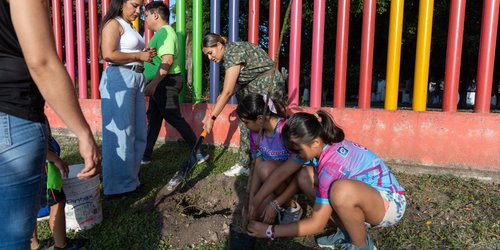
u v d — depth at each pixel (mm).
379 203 2189
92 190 2760
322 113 2334
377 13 13719
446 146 3797
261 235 2318
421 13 3971
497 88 21516
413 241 2510
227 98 3387
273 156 2895
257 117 2719
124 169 3230
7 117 1265
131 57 3146
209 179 3746
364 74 4191
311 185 2561
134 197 3314
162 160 4484
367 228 2703
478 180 3645
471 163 3721
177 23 5273
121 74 3121
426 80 4035
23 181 1319
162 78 3934
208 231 2746
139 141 3408
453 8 3803
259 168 2824
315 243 2566
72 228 2703
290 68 4562
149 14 4156
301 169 2600
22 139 1292
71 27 5949
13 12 1165
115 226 2775
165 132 5359
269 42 4758
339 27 4273
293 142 2234
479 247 2420
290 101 4570
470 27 14516
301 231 2275
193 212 3219
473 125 3691
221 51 3490
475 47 14227
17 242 1364
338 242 2467
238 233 2355
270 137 2826
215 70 5145
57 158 2266
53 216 2322
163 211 3076
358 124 4105
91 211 2758
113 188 3236
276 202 2619
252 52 3461
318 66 4422
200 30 5234
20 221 1352
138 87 3295
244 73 3484
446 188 3420
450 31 3850
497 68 17141
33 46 1173
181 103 5184
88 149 1359
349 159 2268
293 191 2664
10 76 1259
